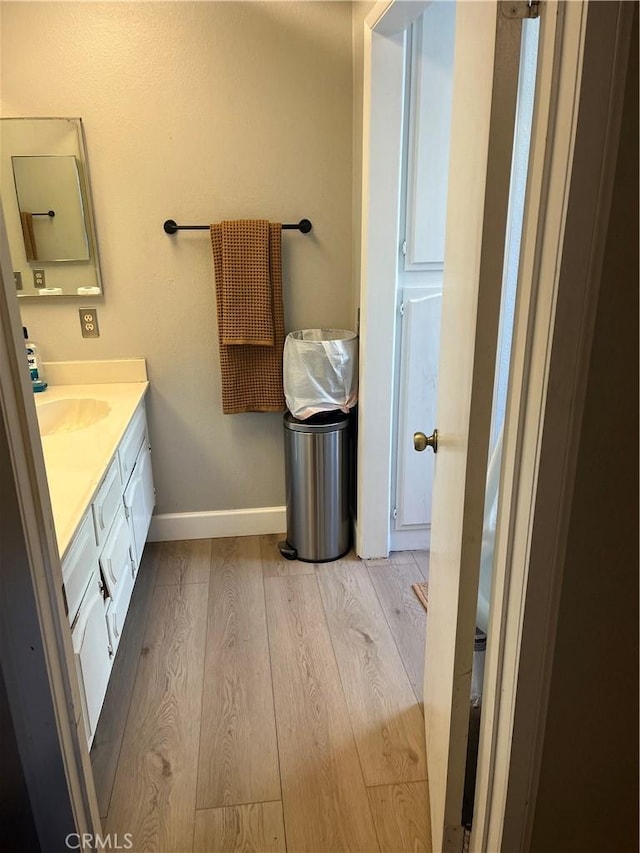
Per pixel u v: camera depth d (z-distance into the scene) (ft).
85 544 4.91
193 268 8.57
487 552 4.84
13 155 7.88
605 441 3.08
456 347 4.06
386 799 5.28
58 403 7.99
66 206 8.11
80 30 7.58
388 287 7.99
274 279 8.45
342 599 8.14
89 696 4.80
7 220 8.07
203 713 6.22
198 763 5.63
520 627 3.35
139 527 7.68
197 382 9.05
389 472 8.79
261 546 9.54
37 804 3.79
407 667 6.86
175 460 9.39
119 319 8.66
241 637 7.38
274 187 8.40
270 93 8.05
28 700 3.57
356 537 9.34
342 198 8.56
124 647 7.22
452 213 4.20
